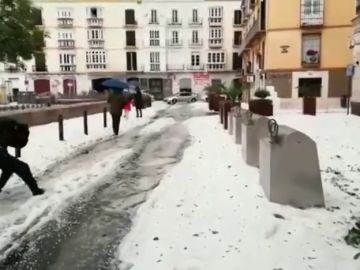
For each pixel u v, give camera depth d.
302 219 5.19
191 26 54.66
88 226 5.26
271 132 5.75
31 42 15.44
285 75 27.67
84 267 4.22
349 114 19.25
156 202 6.04
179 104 39.62
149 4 54.25
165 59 54.66
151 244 4.62
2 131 6.49
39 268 4.22
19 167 6.46
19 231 5.11
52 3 53.53
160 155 9.73
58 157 9.57
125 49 54.75
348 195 6.28
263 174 6.25
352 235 4.66
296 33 27.27
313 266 4.05
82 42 54.50
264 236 4.68
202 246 4.49
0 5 14.41
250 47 36.91
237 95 19.06
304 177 5.66
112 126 15.16
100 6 54.19
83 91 54.12
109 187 6.97
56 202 6.17
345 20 26.55
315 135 12.01
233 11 54.16
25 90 53.84
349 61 26.70
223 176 7.21
